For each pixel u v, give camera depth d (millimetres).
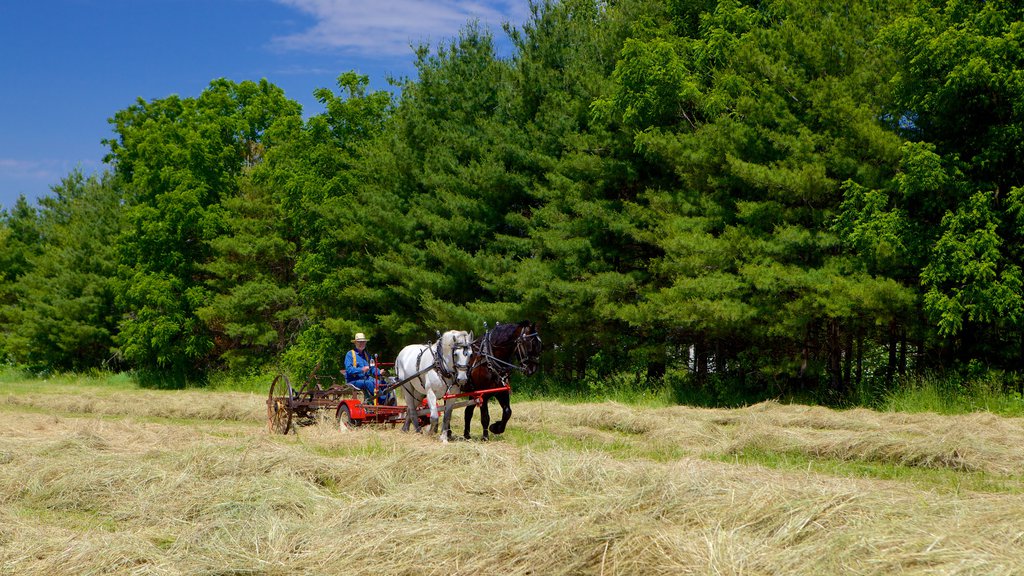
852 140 17516
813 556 5266
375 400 13977
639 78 20625
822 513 6000
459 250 24359
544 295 21906
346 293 27797
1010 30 15703
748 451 11445
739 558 5305
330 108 31891
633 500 6773
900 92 17078
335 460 9734
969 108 16859
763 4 21734
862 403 17609
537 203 25172
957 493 7832
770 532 5918
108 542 6645
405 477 8875
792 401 18516
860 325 18578
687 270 19078
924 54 16250
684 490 6875
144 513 7988
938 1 17500
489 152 25078
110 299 41438
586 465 8336
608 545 5629
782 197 18422
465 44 27734
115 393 27984
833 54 18609
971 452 10094
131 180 42406
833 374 19562
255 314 33125
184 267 34562
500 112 25750
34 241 51344
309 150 31172
